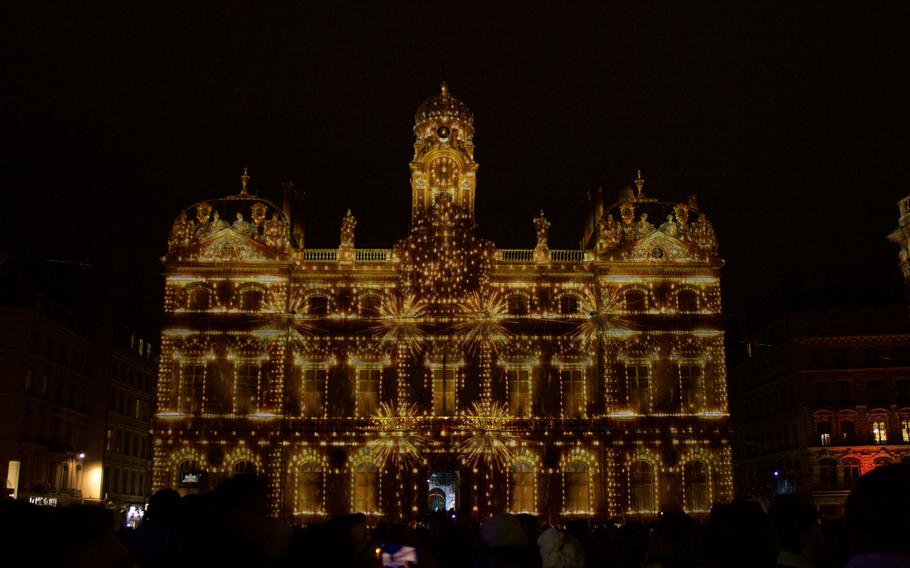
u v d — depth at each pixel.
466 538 14.20
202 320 64.88
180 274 65.75
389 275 66.69
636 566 16.09
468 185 68.44
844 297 83.00
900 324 79.75
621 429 64.25
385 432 63.69
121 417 85.12
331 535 8.02
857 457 76.88
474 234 67.19
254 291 65.88
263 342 65.00
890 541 5.13
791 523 9.16
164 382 64.12
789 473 78.62
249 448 63.38
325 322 65.75
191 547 7.56
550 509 63.16
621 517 60.56
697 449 64.56
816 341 80.31
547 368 65.56
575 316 66.31
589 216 72.81
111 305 83.25
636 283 66.75
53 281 78.38
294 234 70.44
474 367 65.06
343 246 67.00
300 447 63.91
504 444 63.81
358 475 63.66
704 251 67.19
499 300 66.62
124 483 86.00
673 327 66.00
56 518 5.37
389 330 65.50
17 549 5.16
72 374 76.81
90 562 5.36
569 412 65.06
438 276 66.19
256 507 7.67
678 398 65.12
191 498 8.80
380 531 11.79
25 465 67.50
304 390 65.00
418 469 63.12
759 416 89.19
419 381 64.75
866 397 78.56
